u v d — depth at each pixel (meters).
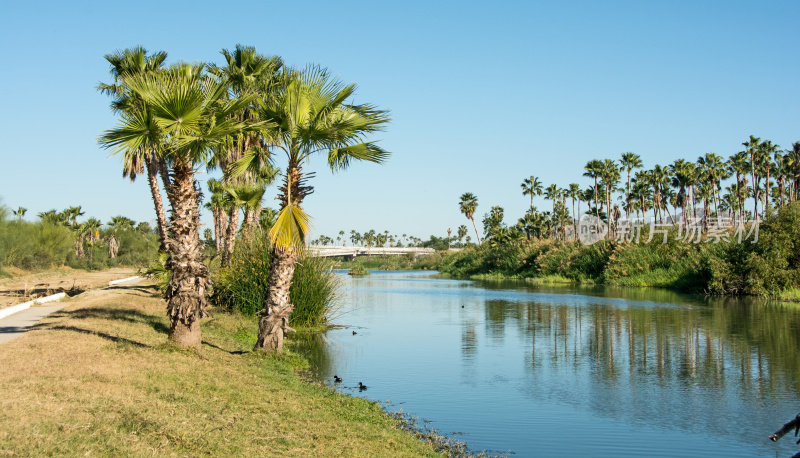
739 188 87.19
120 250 96.44
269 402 10.73
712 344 21.88
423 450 9.58
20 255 60.38
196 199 14.44
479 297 45.84
